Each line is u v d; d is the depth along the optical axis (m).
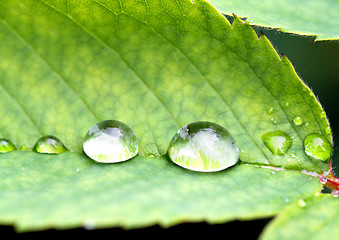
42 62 0.08
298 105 0.08
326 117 0.08
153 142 0.08
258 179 0.07
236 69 0.08
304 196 0.07
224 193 0.07
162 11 0.08
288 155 0.08
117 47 0.08
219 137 0.07
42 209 0.07
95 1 0.08
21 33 0.08
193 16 0.08
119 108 0.08
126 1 0.08
